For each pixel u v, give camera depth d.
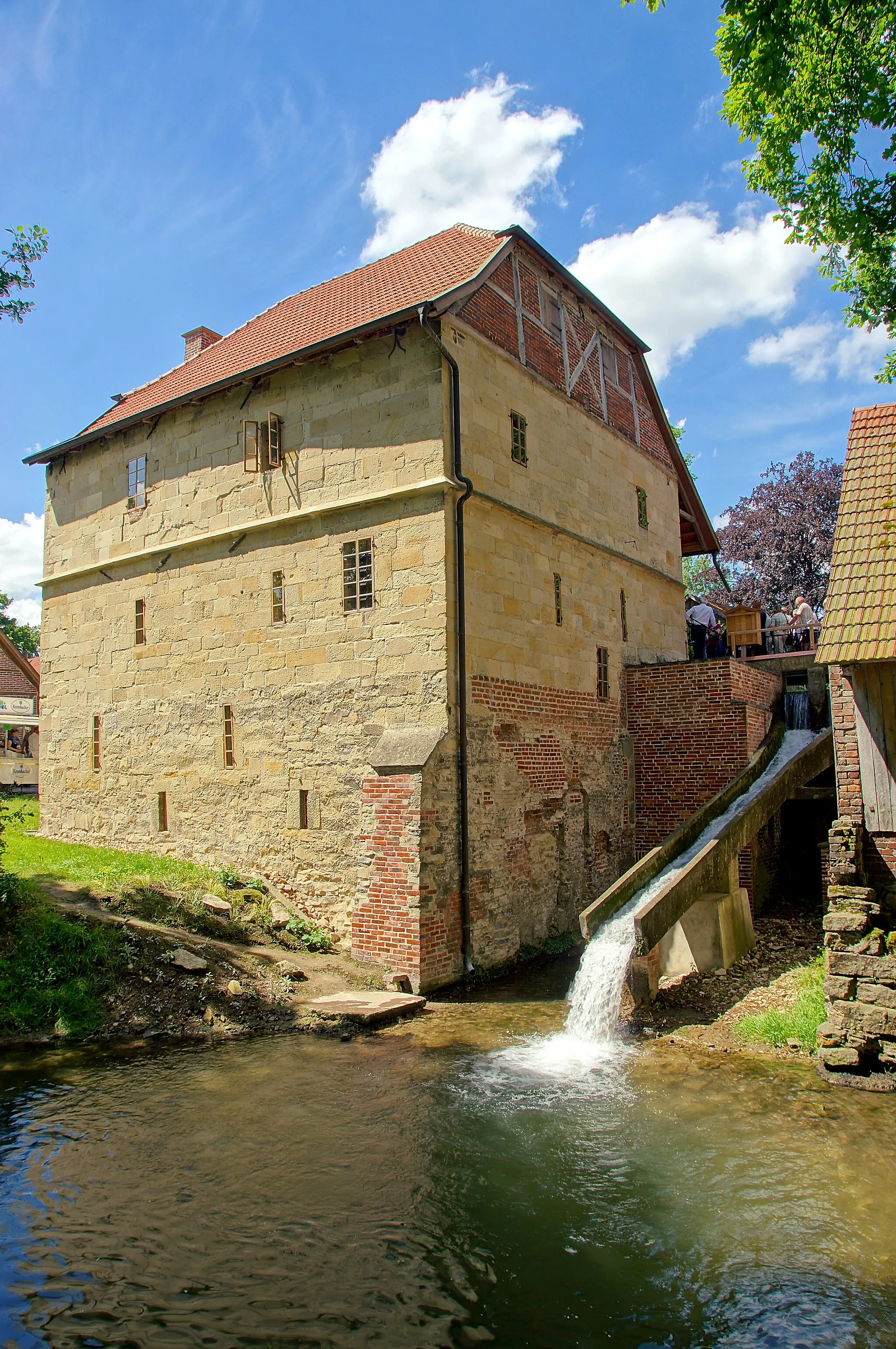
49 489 19.41
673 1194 6.09
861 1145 6.77
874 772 8.96
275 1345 4.53
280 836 13.75
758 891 14.23
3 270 11.98
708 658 22.23
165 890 12.95
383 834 11.75
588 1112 7.50
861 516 9.78
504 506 13.52
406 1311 4.82
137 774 16.50
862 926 8.35
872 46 9.13
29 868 13.73
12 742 35.31
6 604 50.88
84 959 10.33
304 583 13.77
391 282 15.79
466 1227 5.68
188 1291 4.99
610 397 18.22
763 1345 4.57
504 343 14.20
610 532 17.55
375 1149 6.82
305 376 14.01
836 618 9.01
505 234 14.51
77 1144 6.89
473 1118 7.40
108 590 17.52
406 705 12.35
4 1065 8.69
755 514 35.50
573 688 15.48
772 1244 5.47
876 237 10.14
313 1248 5.43
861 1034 8.19
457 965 11.87
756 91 9.78
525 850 13.62
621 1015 10.23
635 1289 5.05
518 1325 4.72
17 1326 4.65
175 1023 9.80
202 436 15.70
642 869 12.02
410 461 12.62
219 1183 6.27
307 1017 10.10
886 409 10.80
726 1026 9.66
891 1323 4.74
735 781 14.56
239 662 14.68
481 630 12.90
